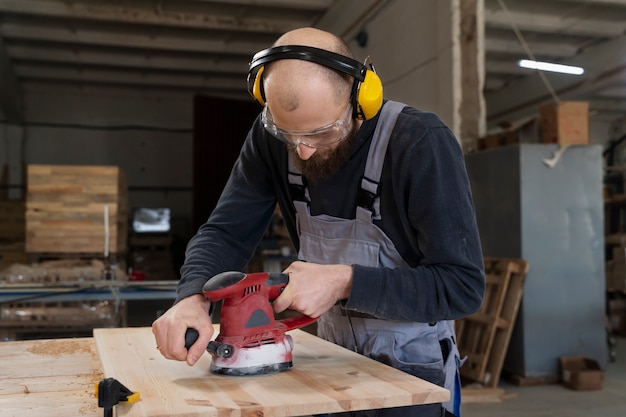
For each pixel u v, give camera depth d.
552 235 4.35
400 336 1.36
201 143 9.97
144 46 8.37
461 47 4.98
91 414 1.06
